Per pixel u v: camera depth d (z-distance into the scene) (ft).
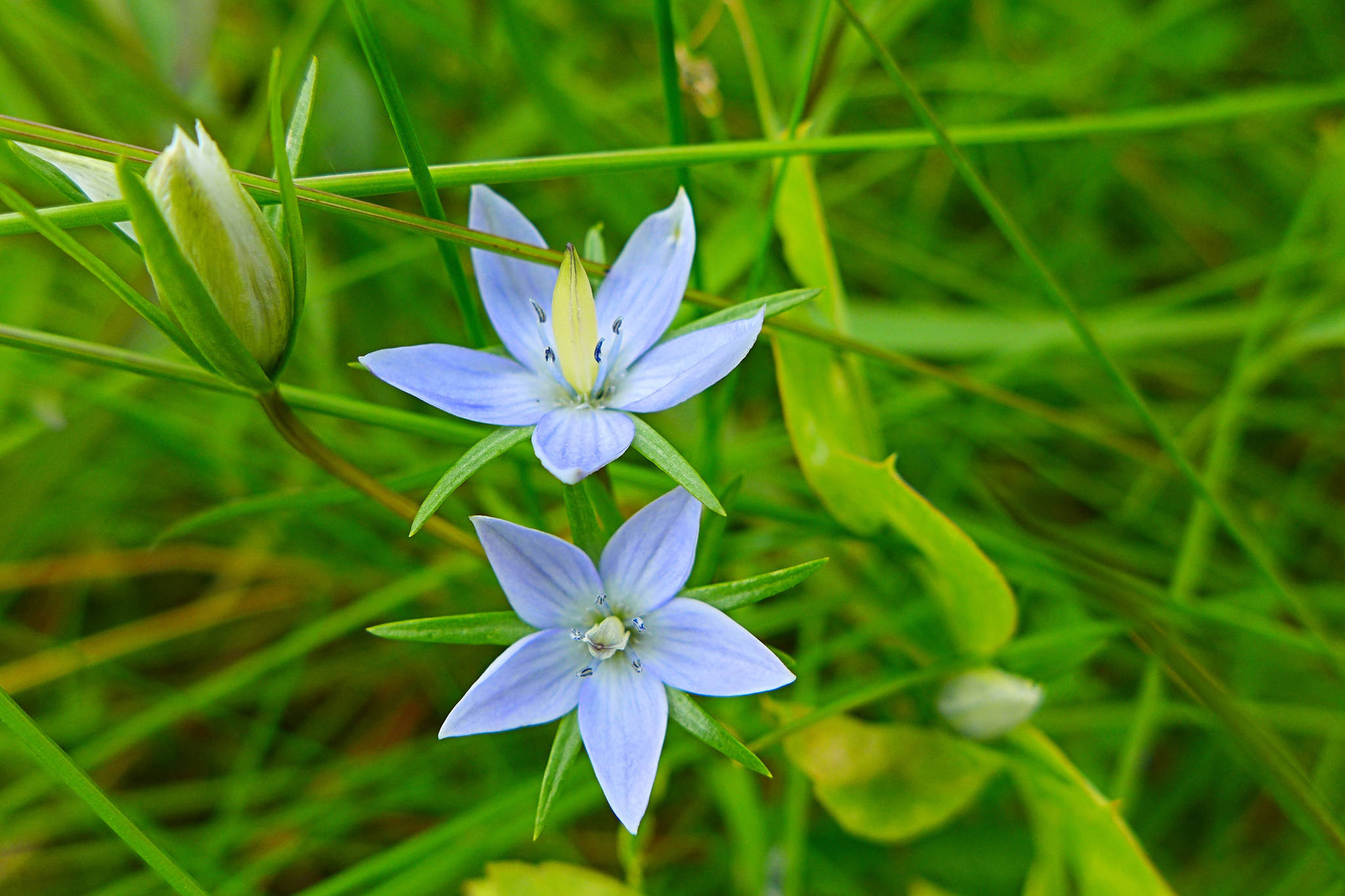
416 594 0.79
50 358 0.80
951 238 1.04
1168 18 0.98
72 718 0.81
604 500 0.63
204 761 0.84
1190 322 0.87
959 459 0.86
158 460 0.87
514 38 0.79
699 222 0.95
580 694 0.61
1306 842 0.79
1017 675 0.72
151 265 0.59
